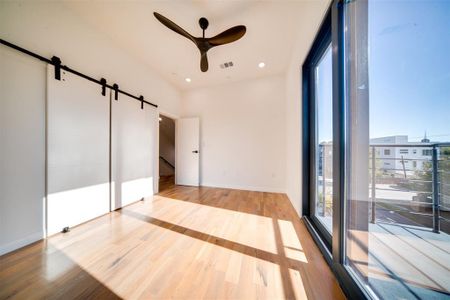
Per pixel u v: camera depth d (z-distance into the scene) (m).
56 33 1.74
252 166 3.72
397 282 0.85
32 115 1.54
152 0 1.78
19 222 1.46
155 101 3.35
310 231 1.70
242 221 2.03
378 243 0.92
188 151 4.16
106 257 1.33
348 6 1.01
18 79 1.45
